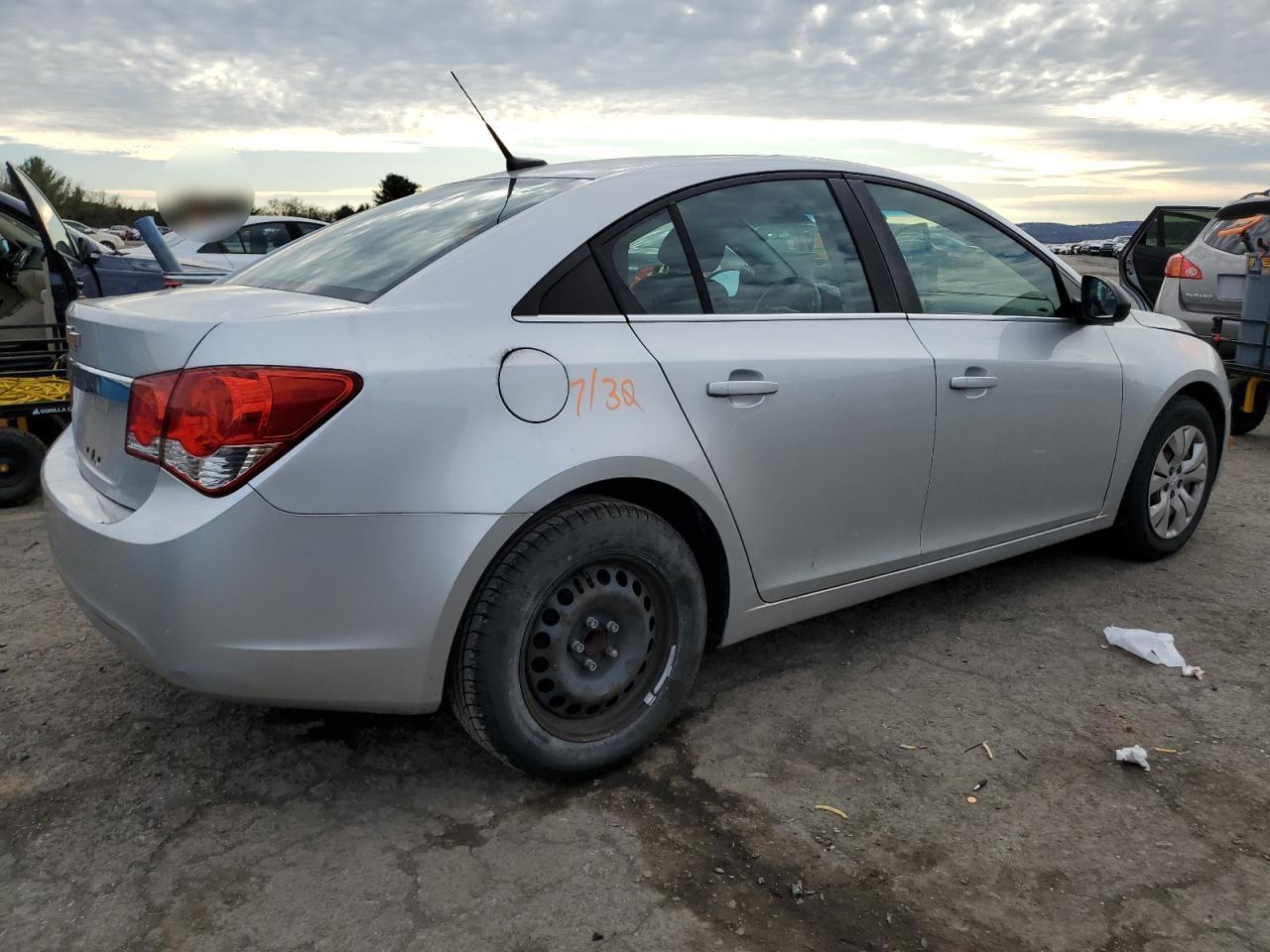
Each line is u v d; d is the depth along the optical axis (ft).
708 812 8.29
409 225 9.55
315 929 6.90
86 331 8.54
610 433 8.20
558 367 8.07
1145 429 13.29
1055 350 12.00
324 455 7.08
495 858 7.68
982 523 11.57
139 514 7.26
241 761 9.10
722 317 9.29
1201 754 9.24
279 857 7.70
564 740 8.41
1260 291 22.54
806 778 8.80
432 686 7.77
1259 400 23.68
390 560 7.34
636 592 8.73
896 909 7.11
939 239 11.35
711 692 10.45
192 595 7.00
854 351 9.98
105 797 8.51
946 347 10.79
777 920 7.00
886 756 9.19
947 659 11.24
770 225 9.95
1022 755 9.21
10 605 12.82
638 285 8.87
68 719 9.86
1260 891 7.34
